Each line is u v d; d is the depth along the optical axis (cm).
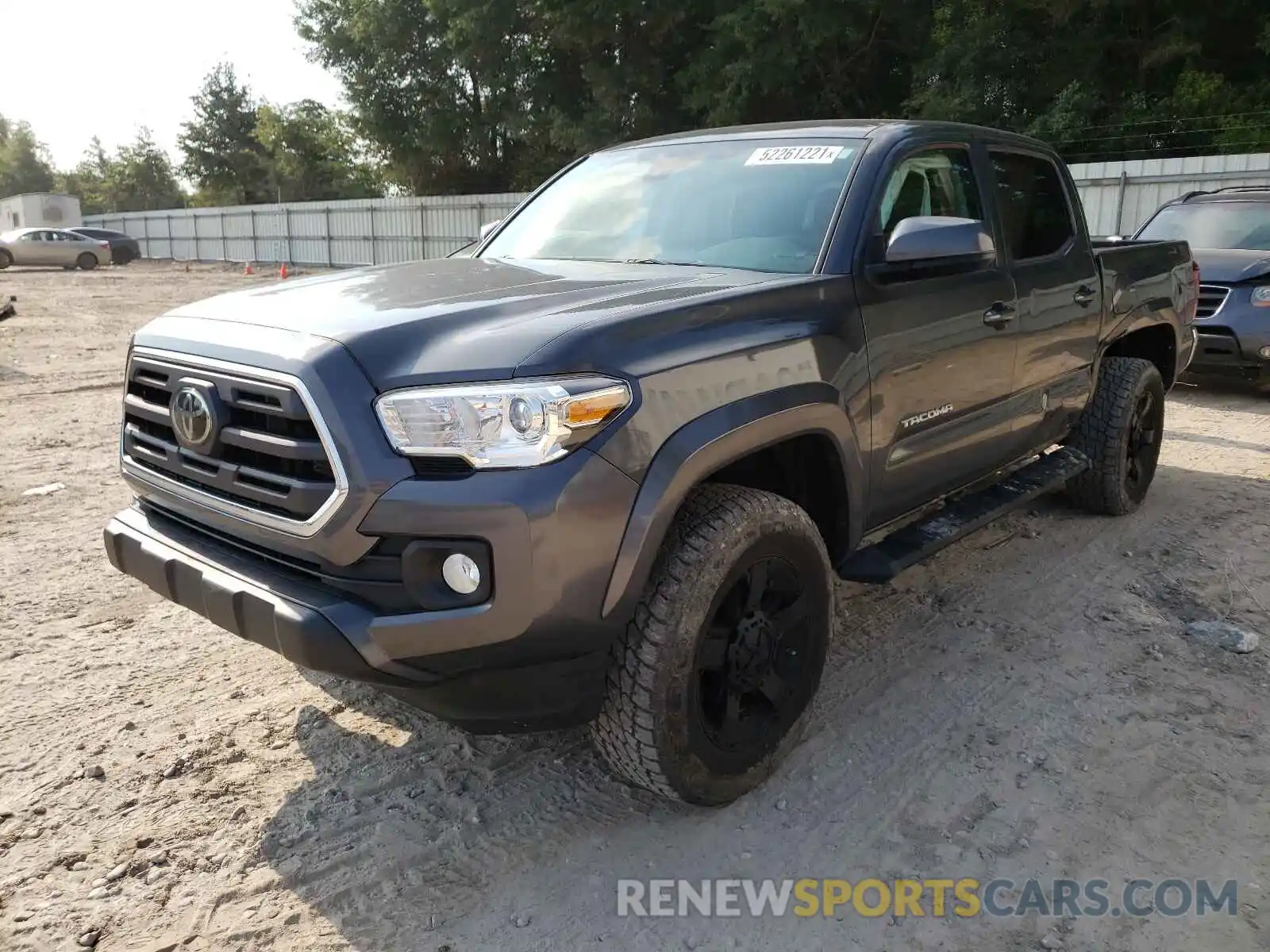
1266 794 286
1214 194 979
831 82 2695
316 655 227
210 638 387
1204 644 380
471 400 220
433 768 301
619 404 233
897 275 324
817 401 281
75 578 445
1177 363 561
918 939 233
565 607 228
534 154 3647
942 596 425
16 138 9494
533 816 279
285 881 251
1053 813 278
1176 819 276
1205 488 582
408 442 223
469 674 232
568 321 243
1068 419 461
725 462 254
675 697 251
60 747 308
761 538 265
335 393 225
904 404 326
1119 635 388
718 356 257
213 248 4253
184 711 331
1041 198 434
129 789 288
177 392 261
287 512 238
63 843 264
